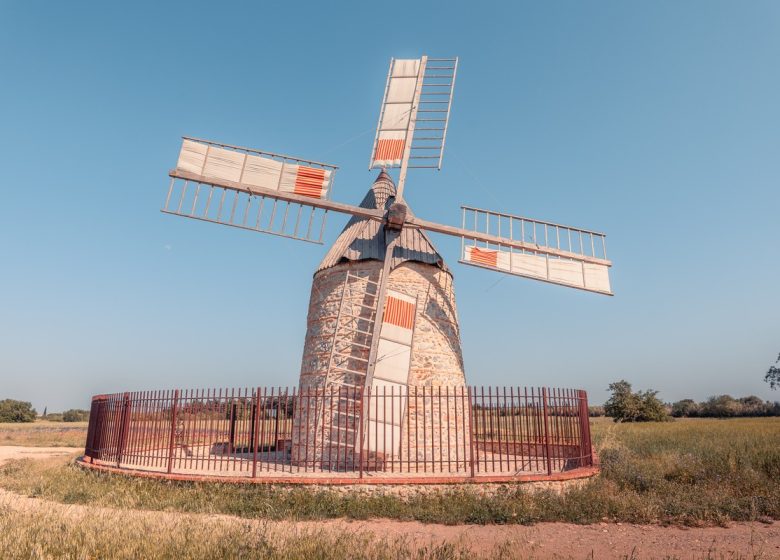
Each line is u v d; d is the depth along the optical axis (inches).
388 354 583.2
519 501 414.3
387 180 741.3
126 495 432.5
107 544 271.9
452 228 650.8
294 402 502.9
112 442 561.0
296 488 431.5
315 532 311.9
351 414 570.9
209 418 492.4
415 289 632.4
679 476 511.8
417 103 707.4
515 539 328.5
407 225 644.7
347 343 604.7
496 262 657.6
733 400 3270.2
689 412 3267.7
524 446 751.7
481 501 406.6
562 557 291.7
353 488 430.0
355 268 640.4
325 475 463.2
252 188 638.5
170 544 273.4
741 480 479.2
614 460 607.8
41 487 482.0
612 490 455.2
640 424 1727.4
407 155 685.3
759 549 307.4
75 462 611.2
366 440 545.3
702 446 804.0
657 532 350.3
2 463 739.4
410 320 609.9
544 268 673.0
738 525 368.5
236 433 665.0
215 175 636.7
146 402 528.7
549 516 384.5
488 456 665.6
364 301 620.4
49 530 297.1
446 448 578.6
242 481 440.5
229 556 257.8
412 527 360.5
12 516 331.6
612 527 363.3
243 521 346.9
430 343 615.2
